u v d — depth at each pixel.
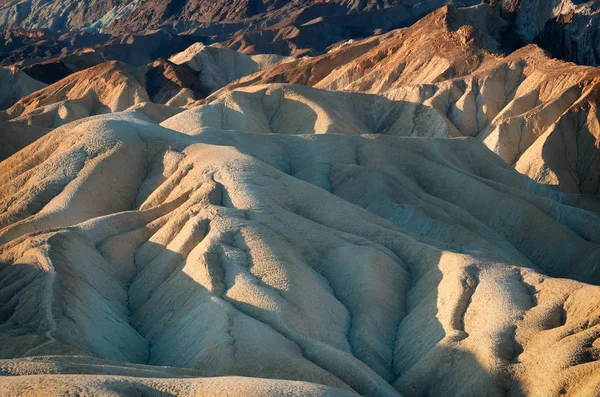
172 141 86.38
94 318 57.84
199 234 66.44
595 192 114.62
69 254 63.44
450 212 84.62
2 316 58.19
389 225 74.25
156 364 55.72
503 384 48.44
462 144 104.81
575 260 82.38
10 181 84.50
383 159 95.19
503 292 56.78
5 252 65.81
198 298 59.22
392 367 55.94
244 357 50.16
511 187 94.00
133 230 70.88
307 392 39.09
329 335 56.91
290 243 67.00
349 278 63.97
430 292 61.44
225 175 75.62
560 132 119.56
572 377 45.47
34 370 42.66
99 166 81.88
